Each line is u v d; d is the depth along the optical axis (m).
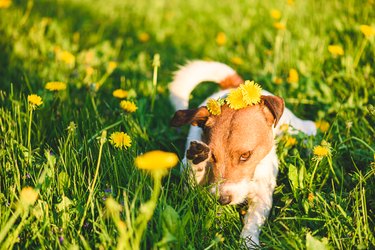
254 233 0.90
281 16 1.81
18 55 1.60
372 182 0.94
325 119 1.25
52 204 0.85
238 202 0.96
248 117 1.00
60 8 2.20
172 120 1.03
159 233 0.77
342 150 1.06
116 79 1.53
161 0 2.39
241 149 0.97
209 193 0.92
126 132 1.12
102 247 0.75
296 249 0.80
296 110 1.29
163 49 1.86
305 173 0.95
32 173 0.91
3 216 0.77
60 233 0.79
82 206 0.84
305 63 1.45
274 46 1.60
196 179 0.96
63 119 1.15
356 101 1.25
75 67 1.56
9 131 1.01
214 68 1.27
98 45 1.78
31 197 0.73
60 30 1.87
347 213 0.89
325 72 1.41
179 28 2.08
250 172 0.99
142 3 2.41
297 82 1.37
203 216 0.87
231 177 0.96
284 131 1.10
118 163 0.94
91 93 1.29
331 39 1.55
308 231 0.87
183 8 2.28
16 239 0.76
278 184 1.04
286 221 0.91
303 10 1.75
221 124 1.00
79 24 2.05
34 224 0.79
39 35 1.73
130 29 2.09
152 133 1.19
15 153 0.95
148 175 0.90
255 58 1.59
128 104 1.12
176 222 0.77
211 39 1.90
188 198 0.87
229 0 2.21
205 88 1.49
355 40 1.49
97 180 0.90
